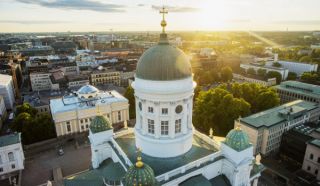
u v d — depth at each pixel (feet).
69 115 416.26
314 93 520.42
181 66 177.88
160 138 188.75
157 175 174.19
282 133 364.17
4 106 546.67
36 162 350.02
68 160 354.95
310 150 306.35
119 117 465.06
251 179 213.66
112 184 190.70
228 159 195.72
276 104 456.04
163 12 176.24
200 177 183.52
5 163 313.12
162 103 180.34
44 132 408.26
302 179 301.02
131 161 191.21
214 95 431.84
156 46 182.50
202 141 222.07
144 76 178.29
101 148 225.76
